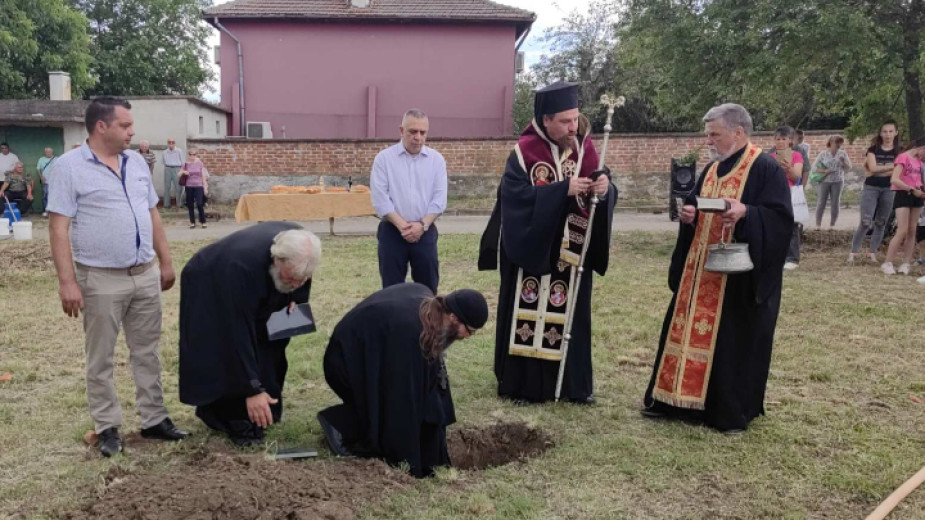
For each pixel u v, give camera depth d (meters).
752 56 10.55
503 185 4.91
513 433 4.60
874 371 5.59
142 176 4.15
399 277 5.77
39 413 4.70
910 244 9.03
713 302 4.50
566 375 4.98
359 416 4.09
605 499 3.68
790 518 3.51
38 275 9.53
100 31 28.22
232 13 20.55
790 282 8.60
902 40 10.22
